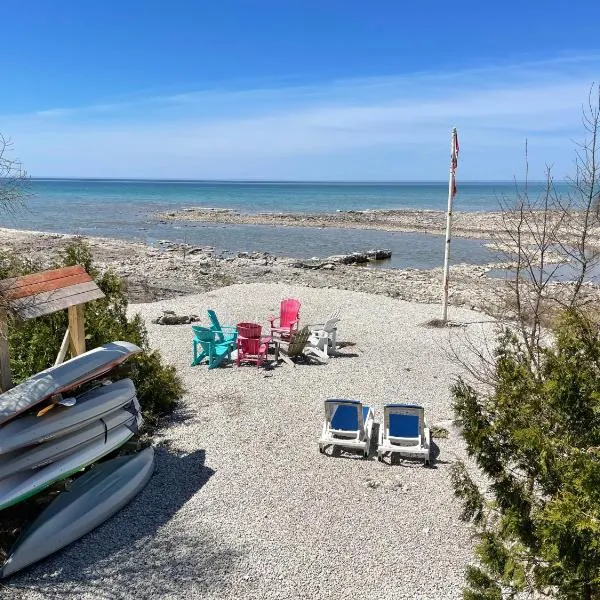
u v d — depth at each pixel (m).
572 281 11.11
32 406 6.99
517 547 4.60
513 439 4.56
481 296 23.25
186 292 23.53
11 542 6.77
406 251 41.22
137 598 5.95
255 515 7.40
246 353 13.62
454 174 17.05
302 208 88.00
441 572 6.32
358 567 6.41
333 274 29.72
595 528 3.58
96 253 34.28
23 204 7.23
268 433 9.89
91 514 7.05
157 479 8.30
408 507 7.62
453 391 5.62
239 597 5.95
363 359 14.31
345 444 9.03
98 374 7.77
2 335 7.18
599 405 4.47
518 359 5.86
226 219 63.50
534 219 11.18
